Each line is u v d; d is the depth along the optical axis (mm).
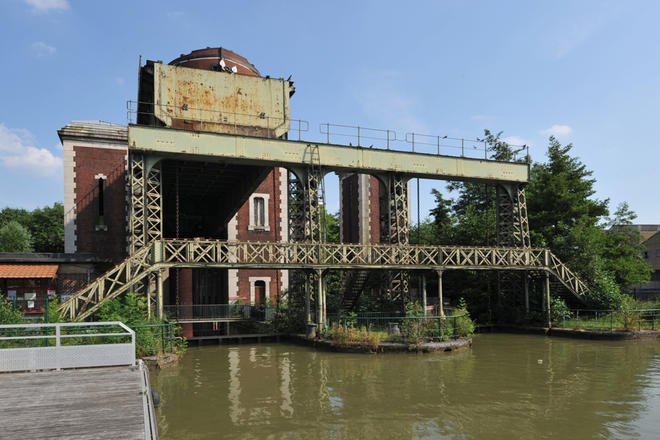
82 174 27000
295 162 21875
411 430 9695
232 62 27875
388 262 22719
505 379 14180
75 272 22953
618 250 34625
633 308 25203
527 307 26828
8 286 20953
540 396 12211
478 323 28344
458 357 18062
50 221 61344
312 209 22094
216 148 20594
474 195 44594
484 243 34000
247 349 20781
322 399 12078
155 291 19984
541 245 30766
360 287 25938
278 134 22688
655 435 9234
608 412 10781
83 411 7145
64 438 6008
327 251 21922
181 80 21391
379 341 19312
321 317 21406
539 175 35594
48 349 10266
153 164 19906
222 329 28844
